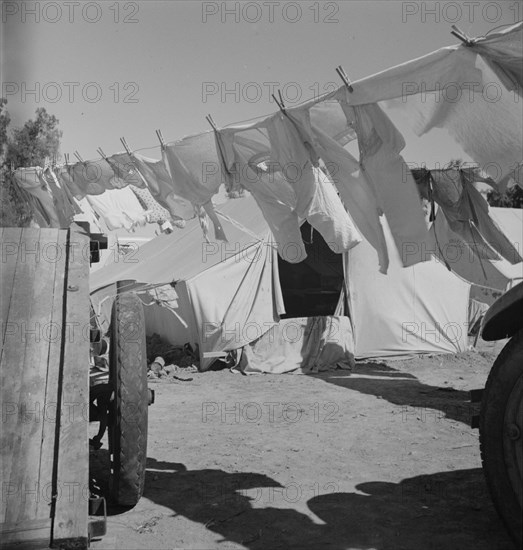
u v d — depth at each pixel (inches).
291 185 192.5
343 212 190.9
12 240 201.9
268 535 166.7
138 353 171.2
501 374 146.3
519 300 147.3
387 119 159.3
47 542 105.9
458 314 497.4
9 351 148.3
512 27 131.1
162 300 471.2
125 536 164.7
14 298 168.1
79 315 161.0
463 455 239.8
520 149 146.3
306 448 250.4
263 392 370.3
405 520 176.1
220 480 211.5
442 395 358.6
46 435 127.2
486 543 160.2
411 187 163.9
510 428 143.9
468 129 150.4
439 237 283.0
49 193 411.5
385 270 181.2
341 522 175.0
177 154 230.1
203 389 381.7
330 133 178.4
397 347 481.4
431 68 144.0
